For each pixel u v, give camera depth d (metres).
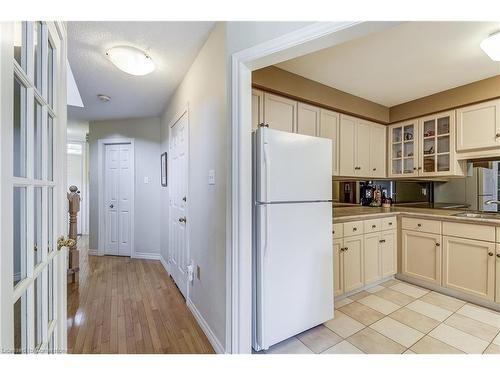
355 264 2.62
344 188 3.59
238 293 1.55
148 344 1.83
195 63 2.23
